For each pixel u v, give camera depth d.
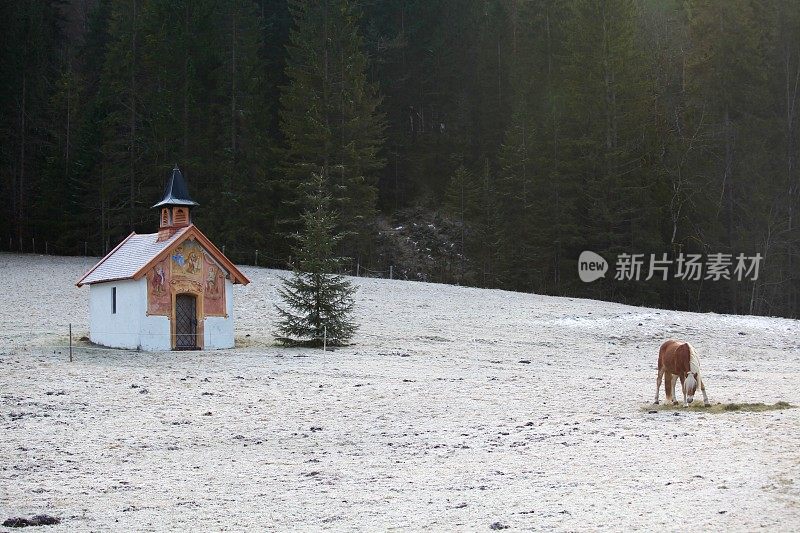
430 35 91.38
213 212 70.44
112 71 77.12
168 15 74.62
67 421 21.16
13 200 79.31
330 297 38.59
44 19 88.44
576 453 16.47
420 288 59.56
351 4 78.00
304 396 25.12
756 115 74.94
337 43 74.25
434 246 81.06
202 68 73.56
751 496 12.32
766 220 69.06
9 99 79.56
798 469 13.77
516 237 74.56
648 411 21.23
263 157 72.00
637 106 73.00
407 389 26.39
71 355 32.47
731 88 75.00
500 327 45.69
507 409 22.66
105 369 30.05
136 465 16.77
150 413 22.36
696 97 75.44
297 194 70.94
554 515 12.06
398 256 79.38
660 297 71.31
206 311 37.75
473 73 90.88
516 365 33.66
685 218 71.50
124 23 77.62
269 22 86.62
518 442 18.02
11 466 16.61
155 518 12.84
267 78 81.94
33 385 26.22
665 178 72.31
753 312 68.56
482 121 89.25
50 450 18.05
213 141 74.69
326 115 72.50
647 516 11.69
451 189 78.88
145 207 74.62
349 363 32.88
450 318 48.41
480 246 76.00
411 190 89.06
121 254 40.75
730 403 21.67
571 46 77.19
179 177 39.53
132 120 73.94
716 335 44.34
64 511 13.34
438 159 90.06
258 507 13.39
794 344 42.62
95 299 39.59
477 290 60.34
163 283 36.81
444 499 13.46
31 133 82.12
